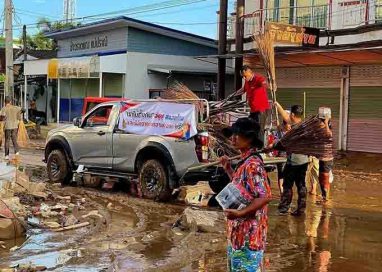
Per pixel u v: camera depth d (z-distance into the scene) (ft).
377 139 58.23
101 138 38.32
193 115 32.83
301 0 65.67
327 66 62.49
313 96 64.44
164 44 83.87
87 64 81.87
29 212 29.86
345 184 43.75
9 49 78.74
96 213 30.89
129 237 25.70
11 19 78.84
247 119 13.98
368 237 26.07
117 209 32.55
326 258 22.47
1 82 126.21
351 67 60.29
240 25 61.77
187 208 30.04
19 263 21.27
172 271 20.45
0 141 60.13
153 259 22.03
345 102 60.85
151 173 34.99
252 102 33.58
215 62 85.92
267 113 33.71
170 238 25.55
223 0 64.28
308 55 57.88
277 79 68.13
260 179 13.46
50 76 92.48
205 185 37.29
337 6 61.00
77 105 93.61
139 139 35.68
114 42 85.66
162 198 34.58
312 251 23.54
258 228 13.66
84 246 23.94
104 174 38.34
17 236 25.36
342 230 27.53
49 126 101.04
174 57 84.69
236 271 13.78
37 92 108.58
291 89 66.80
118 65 80.18
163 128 34.30
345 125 60.95
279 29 52.13
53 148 42.60
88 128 39.65
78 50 97.35
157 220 29.60
